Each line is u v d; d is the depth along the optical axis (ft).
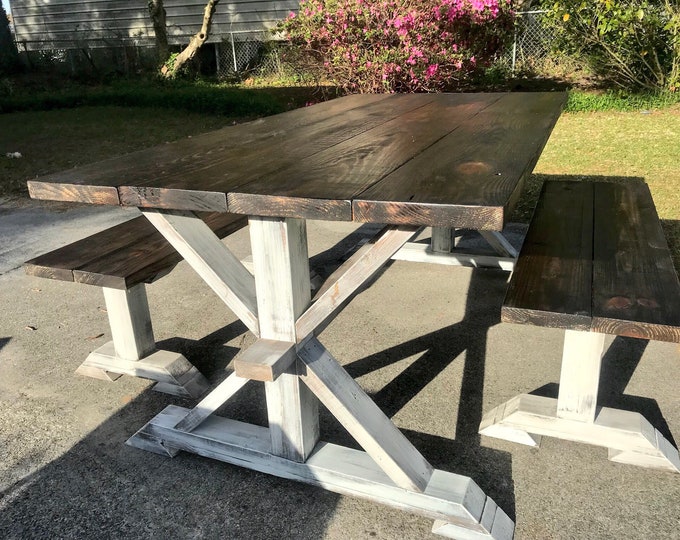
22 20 48.96
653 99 25.67
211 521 5.87
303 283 5.78
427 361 8.66
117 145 23.54
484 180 5.15
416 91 20.57
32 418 7.55
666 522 5.69
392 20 19.44
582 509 5.89
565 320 5.50
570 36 26.00
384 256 5.35
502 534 5.54
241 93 32.01
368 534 5.66
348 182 5.24
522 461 6.59
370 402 6.16
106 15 45.16
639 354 8.60
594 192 9.98
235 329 9.79
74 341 9.46
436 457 6.69
